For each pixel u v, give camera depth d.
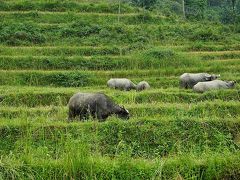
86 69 36.25
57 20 47.41
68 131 14.96
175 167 9.88
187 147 14.38
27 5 50.03
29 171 9.57
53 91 25.64
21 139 13.97
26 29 42.91
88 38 42.94
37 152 10.89
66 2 51.72
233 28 56.22
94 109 17.19
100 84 33.19
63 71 33.59
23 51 38.25
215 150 12.41
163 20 52.00
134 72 35.19
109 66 36.84
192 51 43.22
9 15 46.88
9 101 24.06
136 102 23.77
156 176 9.54
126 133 15.05
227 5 84.25
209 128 15.14
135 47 41.16
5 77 32.44
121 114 17.59
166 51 38.44
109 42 42.66
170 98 24.00
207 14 72.50
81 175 9.48
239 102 19.17
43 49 38.78
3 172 9.48
